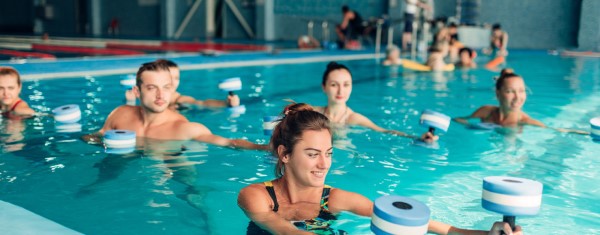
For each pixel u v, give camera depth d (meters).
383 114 5.15
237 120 4.64
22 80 7.08
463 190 2.76
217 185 2.73
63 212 2.30
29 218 2.04
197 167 3.07
